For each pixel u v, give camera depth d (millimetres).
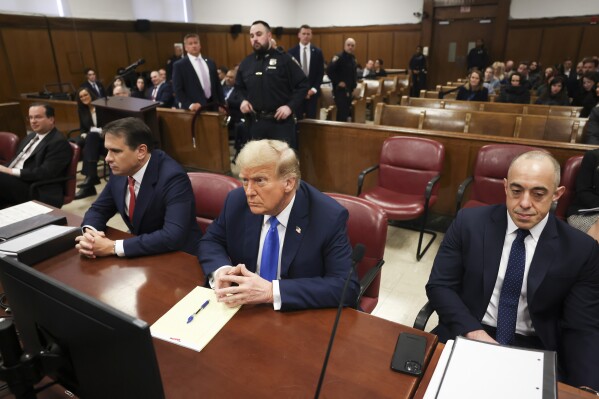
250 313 1186
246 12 11422
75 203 4133
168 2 9633
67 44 8062
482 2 10680
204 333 1099
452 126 3811
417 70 10516
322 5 12703
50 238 1548
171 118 4359
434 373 956
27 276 749
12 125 4508
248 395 905
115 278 1399
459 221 1497
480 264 1416
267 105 3520
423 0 11312
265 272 1397
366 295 1682
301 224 1352
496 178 2744
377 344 1060
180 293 1303
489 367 937
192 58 4379
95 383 752
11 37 7289
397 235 3314
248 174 1214
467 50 11258
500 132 3670
